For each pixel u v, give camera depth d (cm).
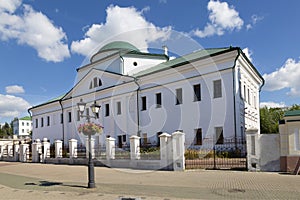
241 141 2123
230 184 1055
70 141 2314
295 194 866
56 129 3956
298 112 1307
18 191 1091
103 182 1211
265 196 848
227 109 2262
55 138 3959
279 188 958
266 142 1372
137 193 948
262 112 3766
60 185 1191
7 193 1057
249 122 2620
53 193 1017
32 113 4541
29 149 3002
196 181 1148
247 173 1316
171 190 978
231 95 2255
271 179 1131
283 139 1323
